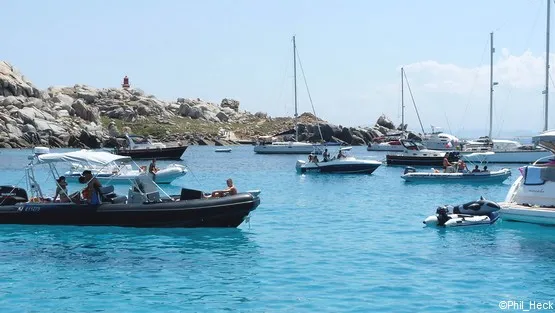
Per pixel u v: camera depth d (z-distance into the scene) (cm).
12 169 6831
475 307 1525
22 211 2572
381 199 3878
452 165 5269
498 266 1938
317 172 6088
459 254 2114
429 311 1492
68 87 18662
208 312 1489
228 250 2184
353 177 5716
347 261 2009
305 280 1772
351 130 14700
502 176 4941
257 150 10925
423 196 4062
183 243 2303
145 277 1808
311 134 13925
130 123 16100
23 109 13062
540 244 2289
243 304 1549
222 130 16462
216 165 7825
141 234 2456
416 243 2317
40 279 1784
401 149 11681
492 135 8706
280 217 3027
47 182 5216
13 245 2253
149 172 4972
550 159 2994
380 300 1578
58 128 12481
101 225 2548
